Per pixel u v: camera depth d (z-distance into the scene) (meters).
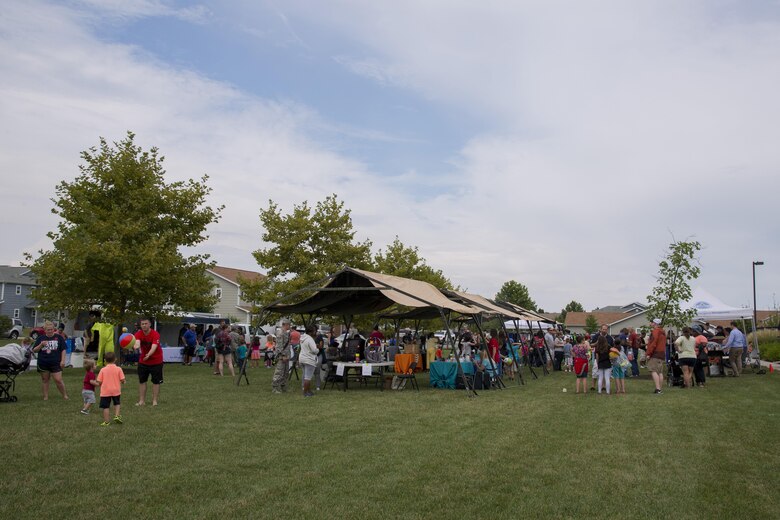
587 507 5.83
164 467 7.15
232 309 51.34
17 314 56.72
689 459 7.88
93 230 21.00
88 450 8.00
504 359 19.97
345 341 19.42
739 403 13.73
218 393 15.05
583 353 16.12
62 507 5.62
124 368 22.72
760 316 60.28
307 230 30.09
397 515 5.55
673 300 21.81
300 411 11.93
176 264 22.42
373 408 12.52
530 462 7.63
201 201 24.08
